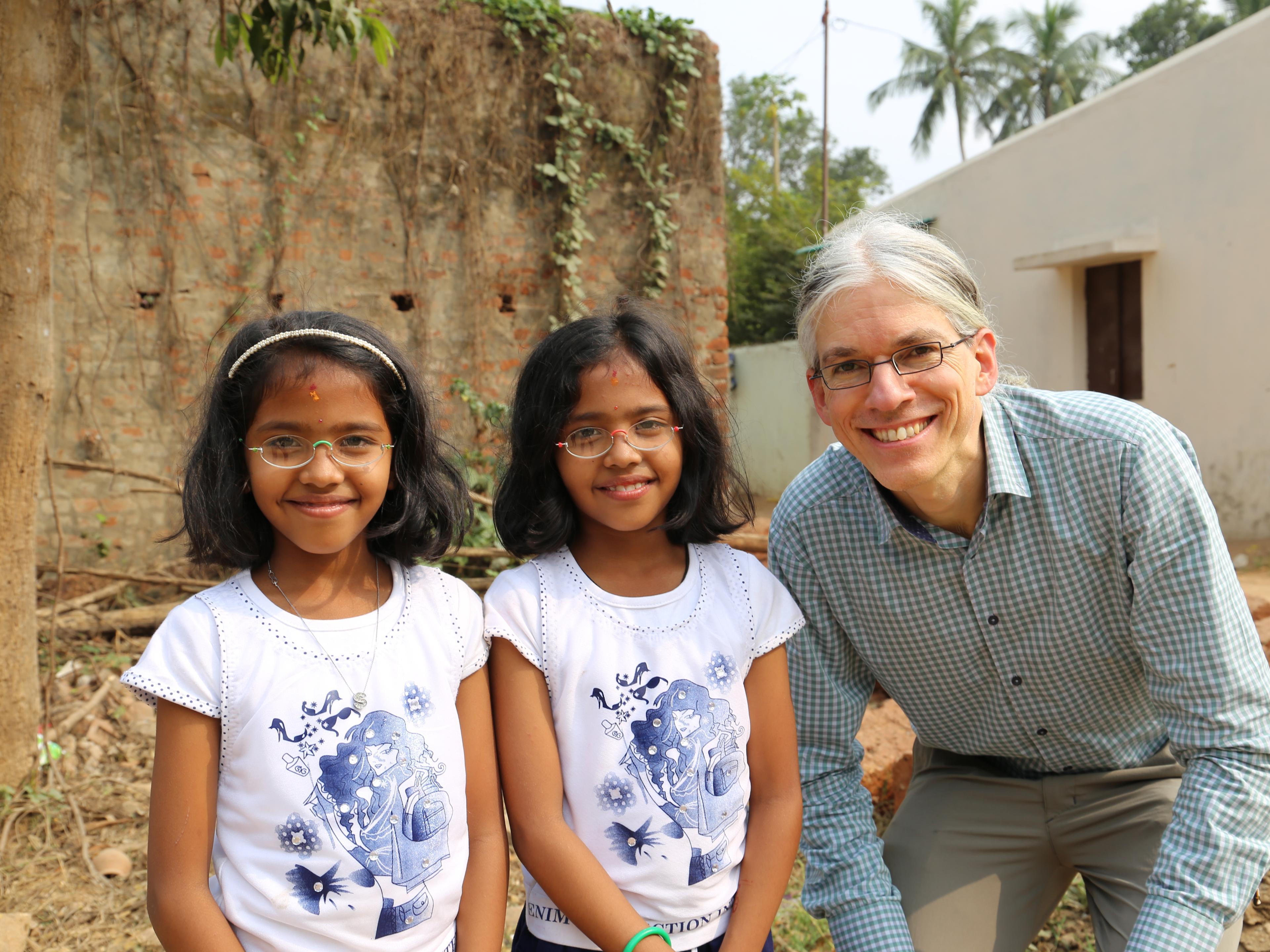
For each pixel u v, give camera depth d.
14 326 3.16
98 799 3.28
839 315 1.79
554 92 6.50
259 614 1.51
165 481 4.98
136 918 2.64
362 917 1.41
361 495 1.54
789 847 1.71
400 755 1.48
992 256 10.91
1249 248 8.17
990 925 2.09
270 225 5.76
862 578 2.04
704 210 7.05
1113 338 9.59
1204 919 1.71
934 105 26.30
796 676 2.14
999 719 2.11
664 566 1.79
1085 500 1.85
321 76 5.85
